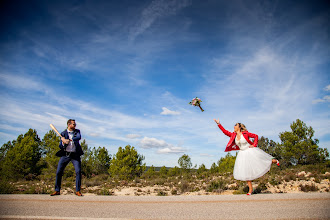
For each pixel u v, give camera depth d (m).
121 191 15.52
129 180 24.77
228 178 18.70
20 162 21.77
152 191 15.62
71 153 4.87
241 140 5.28
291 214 2.83
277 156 25.64
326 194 4.16
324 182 12.52
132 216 2.89
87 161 28.06
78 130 5.18
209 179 20.25
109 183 20.44
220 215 2.87
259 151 5.17
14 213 3.06
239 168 5.18
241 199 3.91
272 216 2.76
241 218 2.71
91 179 25.25
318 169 18.97
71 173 22.59
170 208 3.34
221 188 12.78
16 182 19.55
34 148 23.73
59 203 3.74
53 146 24.78
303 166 22.67
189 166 34.69
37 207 3.43
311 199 3.77
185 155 35.03
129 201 3.86
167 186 18.86
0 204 3.63
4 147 26.52
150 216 2.88
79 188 4.82
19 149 22.83
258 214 2.88
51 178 21.94
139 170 27.36
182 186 15.42
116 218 2.79
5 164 21.64
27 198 4.11
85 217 2.85
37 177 22.83
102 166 31.33
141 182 22.72
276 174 18.67
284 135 25.97
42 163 24.78
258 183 13.57
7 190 9.30
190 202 3.76
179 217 2.81
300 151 23.92
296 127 25.81
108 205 3.58
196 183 18.72
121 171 25.50
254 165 4.98
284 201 3.69
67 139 4.88
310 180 13.65
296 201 3.66
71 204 3.66
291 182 13.38
